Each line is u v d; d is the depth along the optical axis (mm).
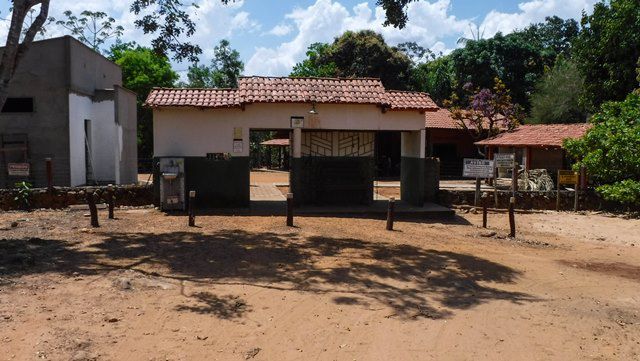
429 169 17141
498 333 5703
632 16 22594
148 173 33594
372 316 6055
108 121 21531
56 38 18656
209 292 6699
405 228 12578
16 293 6246
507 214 16156
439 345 5312
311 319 5906
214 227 11633
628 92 23016
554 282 8039
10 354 4609
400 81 41500
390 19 12391
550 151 25469
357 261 8727
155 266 7879
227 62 45219
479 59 39031
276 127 14531
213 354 4895
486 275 8219
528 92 38594
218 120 14383
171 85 36906
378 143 34500
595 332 5871
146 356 4762
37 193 14641
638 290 7723
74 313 5688
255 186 23969
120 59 35625
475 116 33812
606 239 12336
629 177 16969
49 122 18812
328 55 42250
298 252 9273
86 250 8789
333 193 15570
